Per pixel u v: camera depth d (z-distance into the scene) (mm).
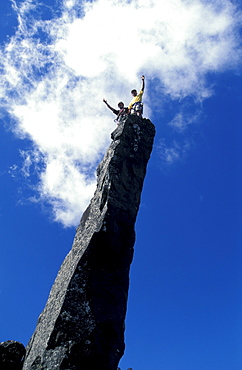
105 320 15477
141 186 18984
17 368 13852
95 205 18625
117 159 18859
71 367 14250
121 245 17312
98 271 16531
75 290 15852
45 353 14727
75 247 18031
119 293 16281
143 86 22578
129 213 17906
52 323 15398
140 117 20828
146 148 19969
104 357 14836
